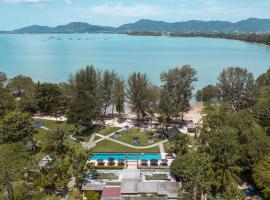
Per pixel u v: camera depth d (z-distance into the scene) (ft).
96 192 207.62
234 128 226.99
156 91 359.46
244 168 212.64
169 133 323.98
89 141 309.63
